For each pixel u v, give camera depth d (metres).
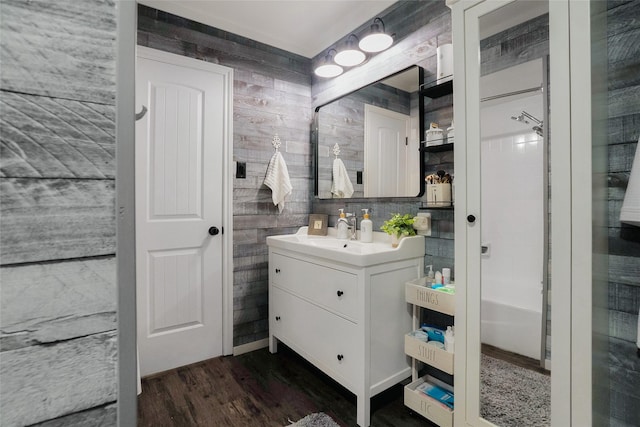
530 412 1.20
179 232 2.23
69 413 0.37
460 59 1.37
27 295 0.35
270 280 2.42
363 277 1.60
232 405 1.81
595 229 1.04
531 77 1.19
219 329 2.39
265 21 2.32
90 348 0.38
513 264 1.24
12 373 0.35
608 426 1.15
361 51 2.28
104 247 0.39
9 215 0.34
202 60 2.29
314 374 2.15
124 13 0.41
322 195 2.67
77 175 0.37
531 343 1.20
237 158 2.44
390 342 1.73
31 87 0.35
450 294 1.52
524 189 1.21
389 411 1.73
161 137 2.16
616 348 1.14
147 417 1.70
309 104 2.82
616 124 1.13
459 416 1.42
